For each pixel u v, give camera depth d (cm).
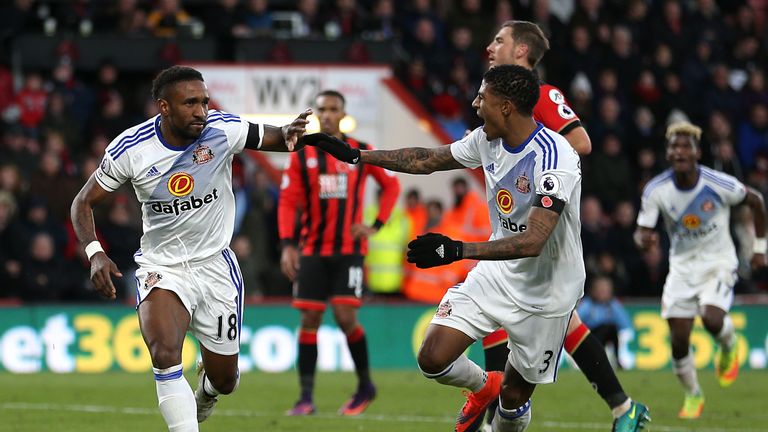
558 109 2058
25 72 4994
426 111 5006
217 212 1916
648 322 4334
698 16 6031
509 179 1833
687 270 2973
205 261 1917
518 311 1892
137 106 5053
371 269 4581
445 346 1891
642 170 5172
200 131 1838
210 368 1966
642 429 2045
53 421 2706
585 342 2038
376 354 4228
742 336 4347
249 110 4647
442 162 1959
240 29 5044
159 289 1878
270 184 4672
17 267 4184
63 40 4975
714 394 3422
